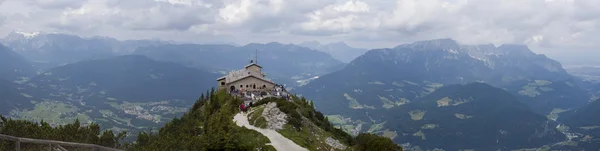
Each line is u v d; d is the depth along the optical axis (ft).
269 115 305.53
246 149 220.84
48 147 131.03
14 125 212.84
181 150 235.61
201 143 230.68
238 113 343.87
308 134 292.20
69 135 231.71
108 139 247.09
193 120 337.11
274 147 240.73
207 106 385.29
